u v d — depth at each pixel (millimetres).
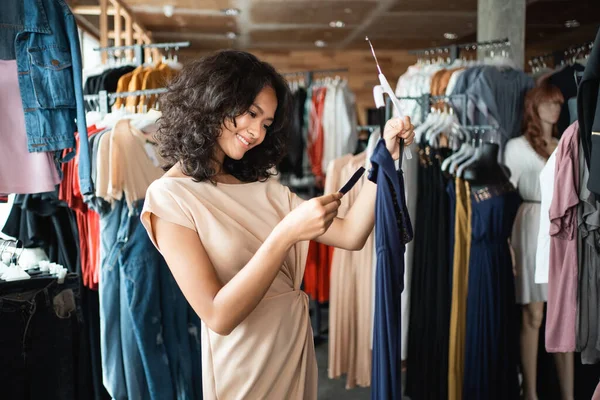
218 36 7887
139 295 2256
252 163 1355
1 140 1966
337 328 3180
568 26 7281
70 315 2213
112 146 2262
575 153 1897
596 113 1497
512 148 2889
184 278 1142
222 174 1344
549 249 2053
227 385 1248
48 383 2160
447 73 3365
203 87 1182
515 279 2852
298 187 6383
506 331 2580
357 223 1346
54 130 2023
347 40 8383
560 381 2799
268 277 1085
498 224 2520
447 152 2748
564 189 1900
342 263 3143
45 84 2002
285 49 9422
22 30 1970
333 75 9570
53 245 2646
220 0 5691
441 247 2662
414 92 3789
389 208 1281
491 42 3566
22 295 2094
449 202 2668
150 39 6527
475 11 6309
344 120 4758
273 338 1244
